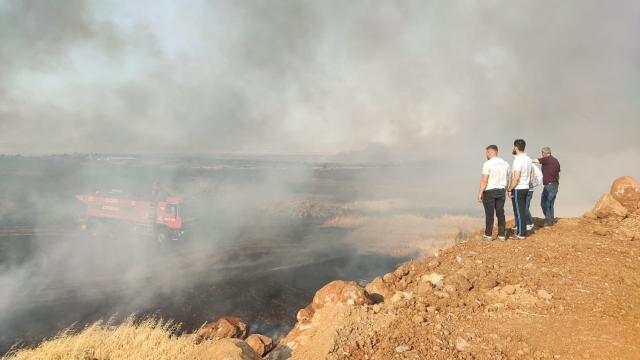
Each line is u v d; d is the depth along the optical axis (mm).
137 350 7438
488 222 7340
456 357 3336
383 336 3877
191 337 7852
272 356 4352
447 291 5047
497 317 4215
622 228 6863
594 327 3732
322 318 4543
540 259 6016
